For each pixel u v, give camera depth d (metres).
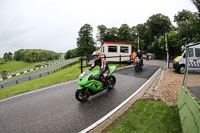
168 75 7.56
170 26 41.09
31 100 4.49
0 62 90.62
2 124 2.99
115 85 5.84
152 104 3.49
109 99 4.23
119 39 43.84
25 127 2.83
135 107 3.38
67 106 3.83
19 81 15.12
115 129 2.51
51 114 3.38
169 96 4.04
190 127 1.97
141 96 4.27
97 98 4.36
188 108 2.32
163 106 3.33
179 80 6.02
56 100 4.36
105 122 2.89
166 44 10.70
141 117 2.87
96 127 2.72
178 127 2.43
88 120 3.01
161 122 2.63
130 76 7.70
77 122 2.95
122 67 11.60
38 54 98.69
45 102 4.23
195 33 19.89
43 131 2.65
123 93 4.75
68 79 7.67
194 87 2.84
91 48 42.25
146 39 50.00
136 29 53.38
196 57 6.63
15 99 4.71
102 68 4.44
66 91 5.33
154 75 7.92
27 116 3.33
